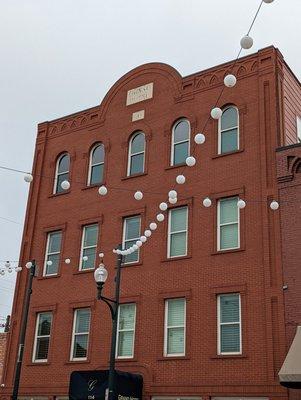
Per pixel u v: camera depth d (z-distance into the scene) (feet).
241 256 63.57
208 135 72.28
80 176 84.07
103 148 83.66
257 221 63.98
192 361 62.54
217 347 61.62
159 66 80.89
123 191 77.61
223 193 67.87
